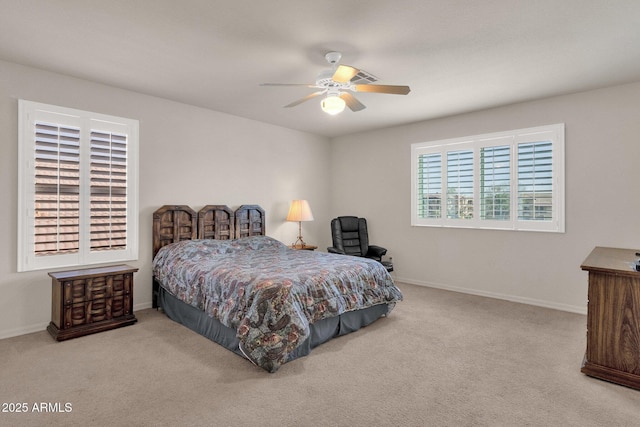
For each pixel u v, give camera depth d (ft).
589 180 12.26
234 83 11.60
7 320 10.05
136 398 6.88
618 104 11.69
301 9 7.16
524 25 7.79
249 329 8.08
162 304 12.49
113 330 10.67
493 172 14.47
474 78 10.98
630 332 7.30
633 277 7.24
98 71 10.62
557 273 13.01
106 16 7.48
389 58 9.51
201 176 14.55
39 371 7.96
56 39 8.55
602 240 12.07
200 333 10.37
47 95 10.63
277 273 9.59
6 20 7.64
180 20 7.63
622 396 6.95
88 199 11.45
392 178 17.89
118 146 12.14
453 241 15.79
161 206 13.32
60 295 9.90
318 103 13.89
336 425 6.07
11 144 10.04
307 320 8.80
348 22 7.67
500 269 14.42
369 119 16.24
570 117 12.59
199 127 14.46
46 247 10.63
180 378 7.68
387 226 18.16
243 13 7.33
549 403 6.72
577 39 8.43
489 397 6.95
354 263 11.37
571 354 8.95
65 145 10.98
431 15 7.37
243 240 14.38
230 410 6.49
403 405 6.67
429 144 16.44
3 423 6.04
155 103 13.09
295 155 18.57
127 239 12.42
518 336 10.20
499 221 14.40
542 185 13.28
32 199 10.38
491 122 14.47
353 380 7.63
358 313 10.82
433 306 13.29
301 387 7.33
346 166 19.93
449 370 8.09
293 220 17.15
